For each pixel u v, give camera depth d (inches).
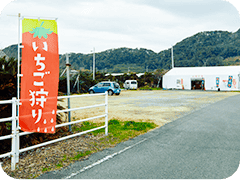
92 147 185.2
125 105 503.2
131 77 1731.1
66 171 136.4
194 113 375.9
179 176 128.9
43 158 157.8
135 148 183.0
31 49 155.3
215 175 130.3
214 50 6919.3
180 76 1381.6
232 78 1201.4
